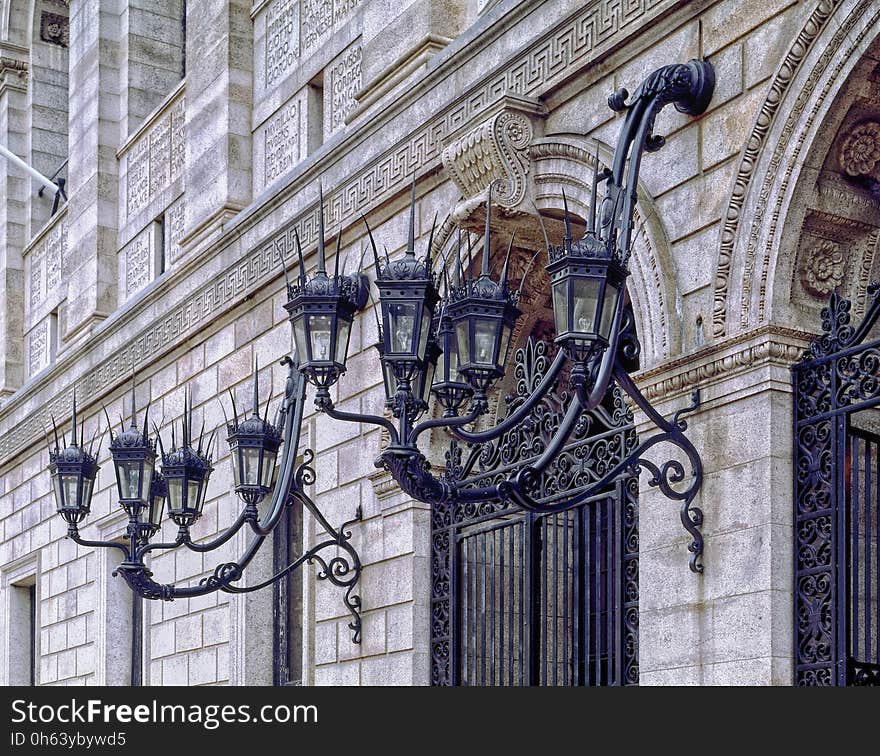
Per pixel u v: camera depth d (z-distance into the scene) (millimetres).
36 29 37344
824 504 13070
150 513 18688
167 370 26078
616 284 12500
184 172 27516
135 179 30156
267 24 25000
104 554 28609
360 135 20172
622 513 15414
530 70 17000
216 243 23984
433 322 13266
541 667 16859
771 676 12953
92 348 29406
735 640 13367
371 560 19234
